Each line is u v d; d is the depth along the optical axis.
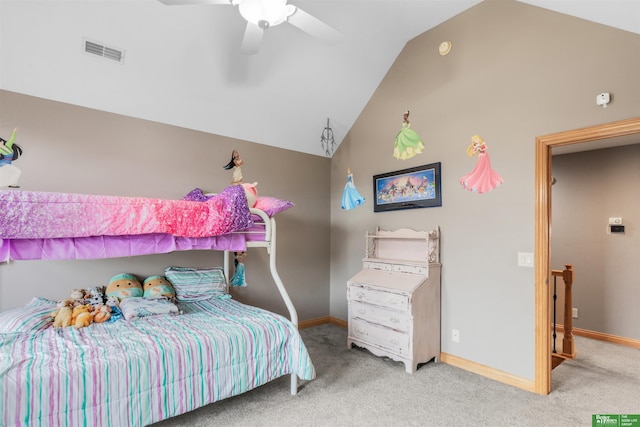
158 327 2.24
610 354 3.40
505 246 2.70
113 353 1.80
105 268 2.92
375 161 3.89
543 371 2.47
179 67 2.88
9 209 1.66
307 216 4.32
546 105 2.51
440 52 3.22
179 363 1.93
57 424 1.57
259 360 2.26
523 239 2.60
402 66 3.60
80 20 2.37
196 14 2.57
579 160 4.21
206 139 3.53
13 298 2.55
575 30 2.39
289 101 3.61
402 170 3.52
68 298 2.66
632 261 3.78
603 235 3.99
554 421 2.12
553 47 2.49
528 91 2.61
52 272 2.70
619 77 2.19
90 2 2.29
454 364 3.01
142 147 3.14
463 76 3.04
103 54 2.59
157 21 2.53
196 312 2.66
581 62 2.35
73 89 2.72
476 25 2.96
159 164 3.23
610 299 3.90
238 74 3.12
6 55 2.38
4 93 2.54
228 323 2.35
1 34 2.27
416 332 2.89
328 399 2.39
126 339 2.00
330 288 4.50
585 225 4.13
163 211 2.08
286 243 4.12
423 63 3.38
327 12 2.87
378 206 3.79
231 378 2.12
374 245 3.81
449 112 3.14
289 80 3.38
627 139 3.62
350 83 3.70
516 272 2.63
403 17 3.12
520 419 2.14
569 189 4.27
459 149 3.04
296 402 2.35
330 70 3.46
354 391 2.52
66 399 1.59
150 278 3.00
